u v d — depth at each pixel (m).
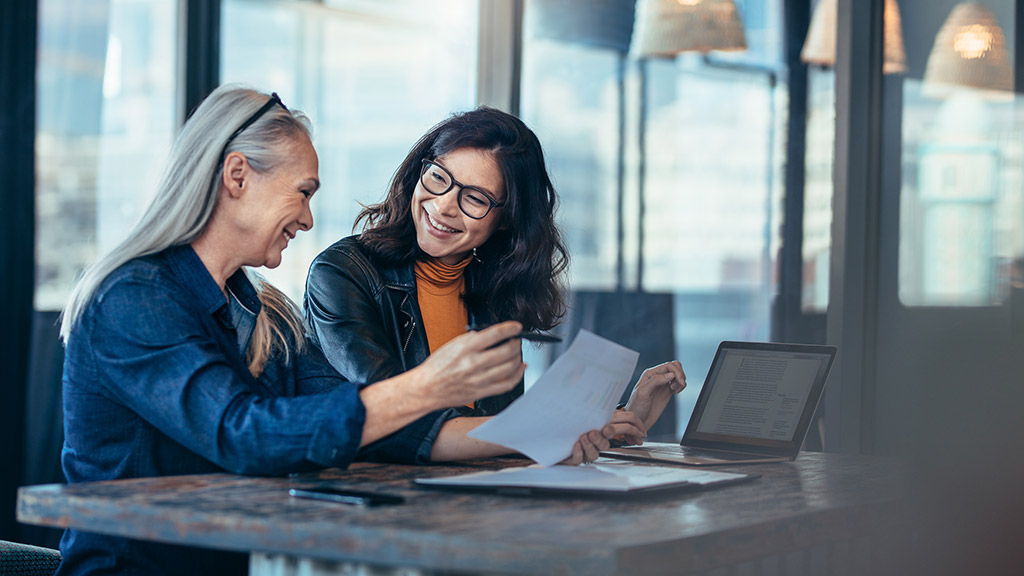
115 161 4.02
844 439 3.07
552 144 3.92
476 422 1.71
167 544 1.51
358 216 2.21
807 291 3.22
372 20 5.80
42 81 3.86
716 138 3.46
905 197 3.01
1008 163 2.84
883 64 3.05
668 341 3.59
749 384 2.04
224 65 5.43
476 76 4.19
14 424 3.68
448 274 2.18
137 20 4.10
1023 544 1.85
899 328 3.02
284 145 1.61
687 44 3.53
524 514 1.20
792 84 3.26
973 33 2.90
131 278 1.51
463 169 2.03
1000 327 2.85
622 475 1.46
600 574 1.00
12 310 3.69
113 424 1.51
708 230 3.48
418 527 1.10
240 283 1.74
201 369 1.45
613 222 3.74
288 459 1.40
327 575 1.19
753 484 1.55
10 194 3.69
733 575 1.35
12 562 1.73
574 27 3.86
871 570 1.66
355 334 1.90
